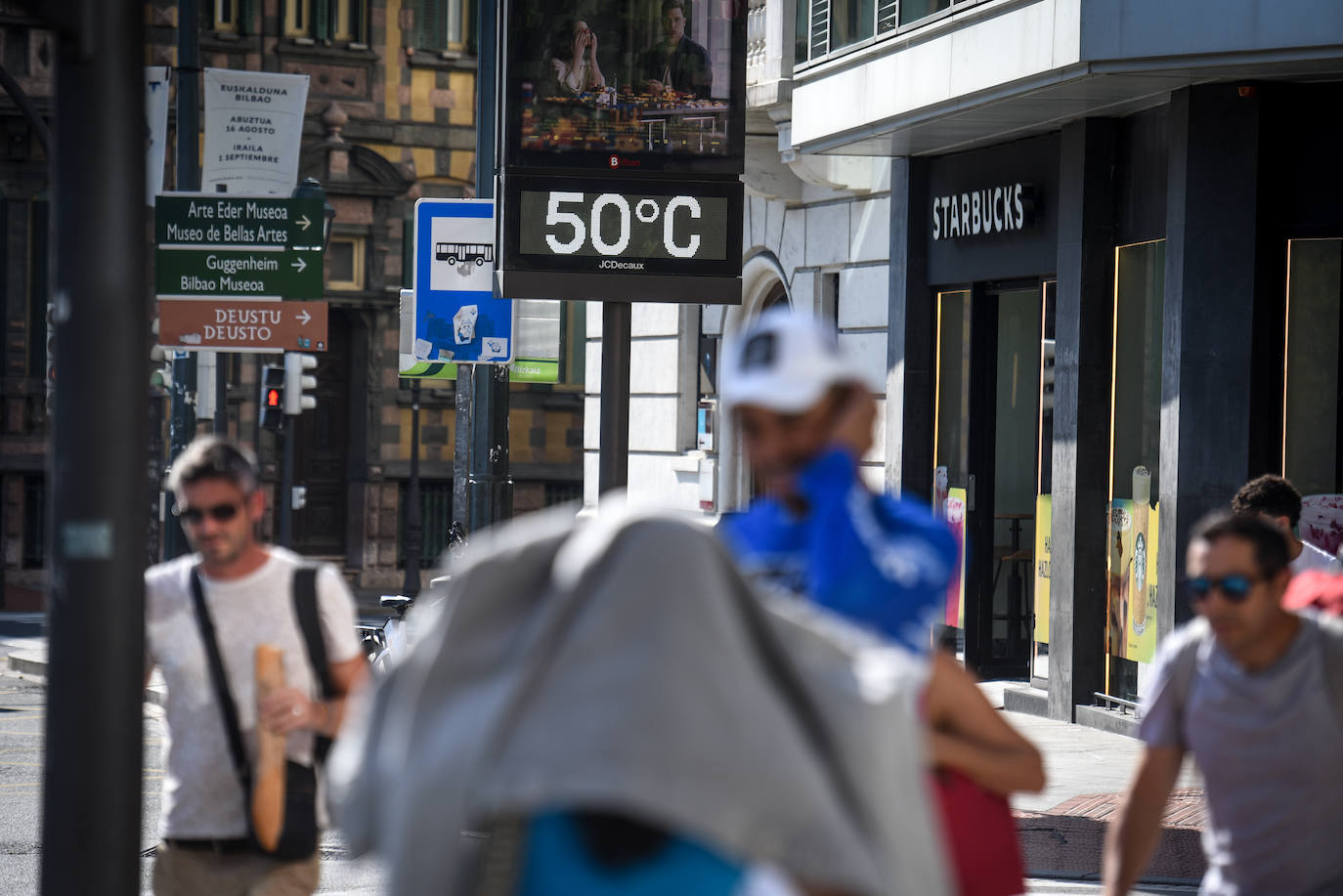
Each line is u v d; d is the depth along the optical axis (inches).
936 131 1048.8
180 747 338.0
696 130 754.2
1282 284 881.5
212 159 1275.8
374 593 2244.1
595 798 134.6
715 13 754.2
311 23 2255.2
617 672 138.7
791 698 147.3
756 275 1430.9
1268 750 300.2
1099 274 989.8
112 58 294.7
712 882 137.2
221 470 332.5
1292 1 805.2
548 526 155.1
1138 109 962.1
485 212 941.2
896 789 146.1
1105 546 994.7
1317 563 504.1
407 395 2284.7
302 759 335.3
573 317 2356.1
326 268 2263.8
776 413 198.2
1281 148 877.8
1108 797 770.8
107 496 292.2
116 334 294.2
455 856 140.9
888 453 1199.6
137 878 294.7
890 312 1187.9
